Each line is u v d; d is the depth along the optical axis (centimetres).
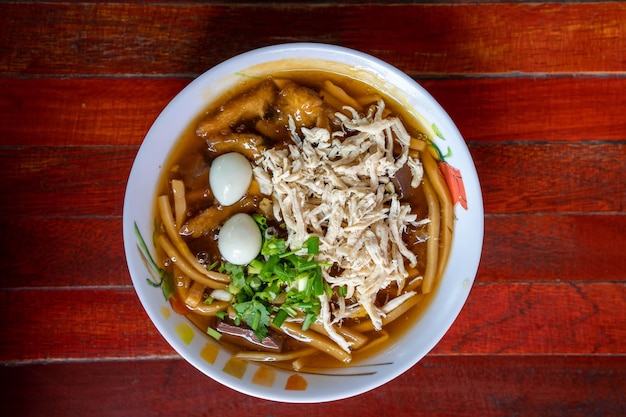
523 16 50
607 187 50
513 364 50
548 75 50
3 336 49
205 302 45
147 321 49
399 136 45
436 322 45
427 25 50
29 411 49
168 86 49
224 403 50
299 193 45
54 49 49
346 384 44
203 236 46
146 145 43
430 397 50
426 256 46
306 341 46
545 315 50
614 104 50
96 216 49
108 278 49
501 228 50
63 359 49
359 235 45
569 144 50
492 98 50
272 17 50
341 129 46
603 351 50
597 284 50
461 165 44
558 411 50
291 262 44
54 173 49
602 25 50
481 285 50
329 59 44
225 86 45
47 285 49
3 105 49
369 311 45
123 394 49
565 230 50
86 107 49
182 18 49
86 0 49
